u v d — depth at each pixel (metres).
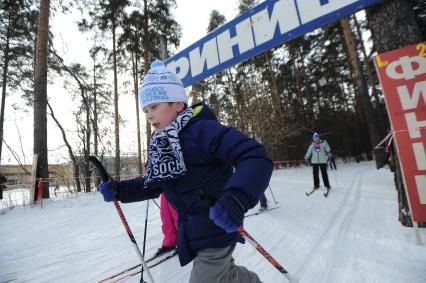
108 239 3.88
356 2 2.86
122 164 14.94
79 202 7.46
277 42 3.37
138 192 1.60
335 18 2.98
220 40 3.98
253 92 15.53
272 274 2.34
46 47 8.68
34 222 5.47
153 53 14.77
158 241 3.60
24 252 3.54
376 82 19.94
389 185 6.42
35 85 8.30
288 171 15.26
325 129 21.14
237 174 0.96
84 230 4.52
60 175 12.95
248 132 14.62
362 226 3.30
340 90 22.34
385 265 2.23
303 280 2.18
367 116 12.80
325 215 4.13
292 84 22.41
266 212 4.77
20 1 10.13
